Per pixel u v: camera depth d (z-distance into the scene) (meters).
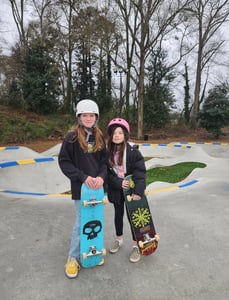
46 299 1.95
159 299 1.98
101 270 2.32
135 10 17.45
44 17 19.95
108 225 3.32
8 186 5.87
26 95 17.53
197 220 3.57
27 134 14.23
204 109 17.14
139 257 2.50
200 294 2.04
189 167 8.73
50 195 4.74
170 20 16.91
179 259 2.54
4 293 2.00
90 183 2.13
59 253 2.60
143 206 2.50
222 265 2.45
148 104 19.88
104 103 20.92
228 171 7.39
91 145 2.20
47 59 17.86
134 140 16.86
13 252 2.60
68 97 21.16
